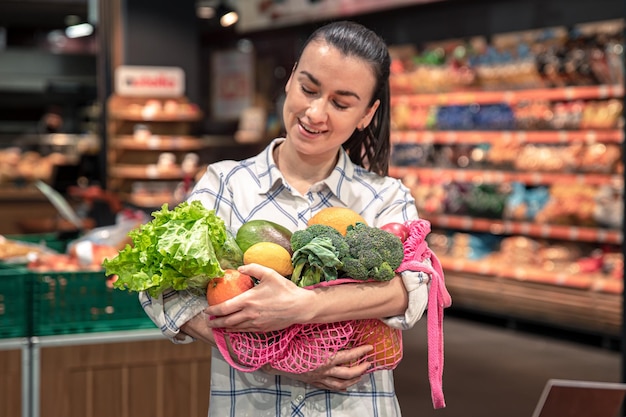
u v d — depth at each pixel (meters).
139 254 1.69
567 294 6.71
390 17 8.59
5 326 3.10
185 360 3.32
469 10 7.77
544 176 7.14
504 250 7.41
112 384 3.23
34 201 9.02
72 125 14.23
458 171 7.89
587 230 6.81
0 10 11.62
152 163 9.12
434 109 8.06
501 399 5.11
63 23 12.87
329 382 1.75
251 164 1.95
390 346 1.80
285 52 11.05
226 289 1.66
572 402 2.26
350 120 1.81
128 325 3.25
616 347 6.40
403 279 1.75
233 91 12.27
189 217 1.70
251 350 1.69
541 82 7.07
